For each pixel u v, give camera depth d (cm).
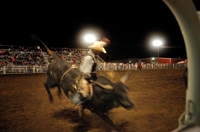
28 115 666
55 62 605
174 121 602
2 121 607
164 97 930
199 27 171
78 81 474
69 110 721
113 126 463
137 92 1050
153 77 1780
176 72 2398
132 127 556
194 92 178
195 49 173
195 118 174
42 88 1176
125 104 420
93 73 466
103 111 460
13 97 934
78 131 531
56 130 539
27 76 1845
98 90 450
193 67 176
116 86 428
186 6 165
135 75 1969
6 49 2770
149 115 659
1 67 2169
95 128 550
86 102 477
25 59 2622
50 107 764
